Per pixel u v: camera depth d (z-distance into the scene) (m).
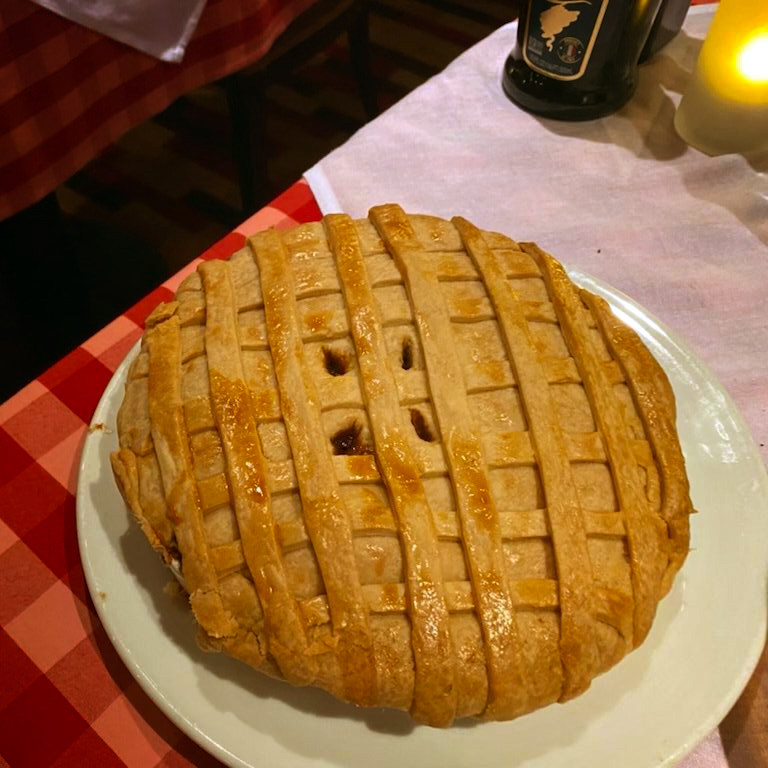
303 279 0.39
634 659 0.37
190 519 0.33
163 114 1.08
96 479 0.40
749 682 0.38
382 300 0.38
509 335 0.37
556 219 0.56
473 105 0.62
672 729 0.35
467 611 0.32
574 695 0.33
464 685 0.32
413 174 0.57
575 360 0.38
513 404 0.36
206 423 0.35
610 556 0.34
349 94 1.12
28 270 0.81
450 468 0.34
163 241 0.96
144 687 0.35
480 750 0.35
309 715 0.35
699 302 0.52
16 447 0.44
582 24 0.55
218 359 0.36
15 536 0.41
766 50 0.54
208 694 0.35
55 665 0.38
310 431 0.34
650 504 0.35
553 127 0.61
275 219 0.53
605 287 0.48
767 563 0.39
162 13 0.63
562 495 0.34
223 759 0.34
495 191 0.57
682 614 0.38
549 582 0.33
